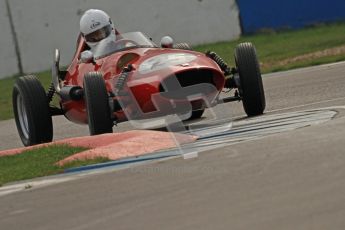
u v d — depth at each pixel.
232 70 38.50
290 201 20.20
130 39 39.66
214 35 97.19
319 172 22.67
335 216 18.30
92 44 40.00
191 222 19.88
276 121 35.72
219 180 23.94
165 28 96.06
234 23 97.69
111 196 24.31
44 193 26.72
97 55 39.44
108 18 40.00
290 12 98.88
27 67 93.75
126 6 95.12
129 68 36.41
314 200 19.91
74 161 31.11
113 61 37.66
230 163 26.16
